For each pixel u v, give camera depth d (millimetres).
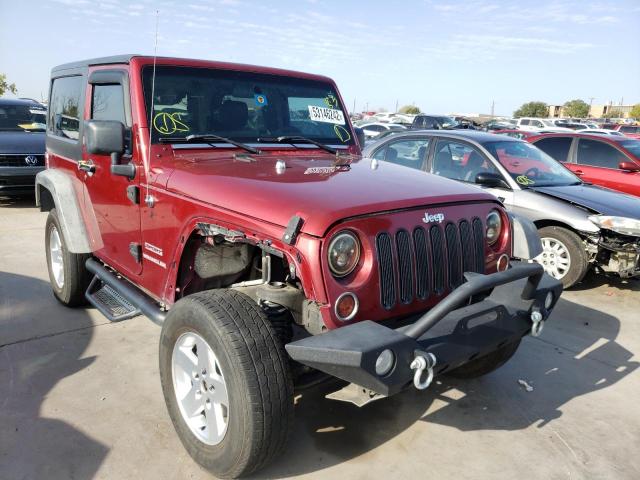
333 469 2973
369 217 2613
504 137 7137
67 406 3461
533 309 2963
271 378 2477
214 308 2596
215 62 3902
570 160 8961
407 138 7457
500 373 4188
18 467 2879
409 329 2480
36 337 4434
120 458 2986
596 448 3268
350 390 2570
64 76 4766
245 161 3404
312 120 4285
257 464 2607
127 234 3740
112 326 4695
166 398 3021
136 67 3545
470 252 3107
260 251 3305
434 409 3629
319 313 2529
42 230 8047
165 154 3436
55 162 4930
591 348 4719
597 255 6141
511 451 3205
